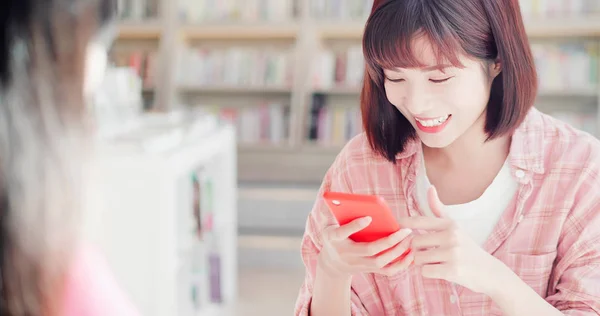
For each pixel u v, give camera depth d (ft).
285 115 16.53
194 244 10.21
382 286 4.13
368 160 4.21
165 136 9.20
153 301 8.48
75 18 1.86
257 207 15.38
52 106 1.79
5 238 1.73
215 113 16.51
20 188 1.73
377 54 3.42
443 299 3.95
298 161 16.16
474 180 3.95
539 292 3.83
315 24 15.70
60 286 1.82
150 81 16.43
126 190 8.40
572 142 3.84
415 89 3.47
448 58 3.30
